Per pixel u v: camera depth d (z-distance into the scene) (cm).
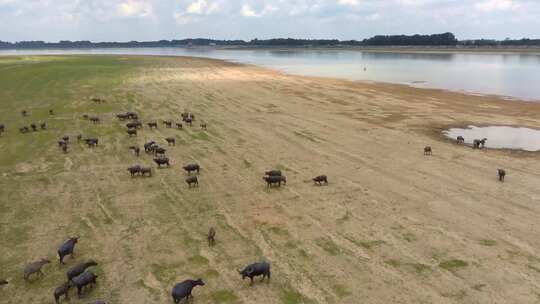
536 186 2738
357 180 2842
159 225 2203
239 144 3675
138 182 2783
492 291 1684
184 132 4066
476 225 2217
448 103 5753
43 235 2097
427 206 2444
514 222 2248
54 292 1599
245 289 1694
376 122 4531
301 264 1864
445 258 1911
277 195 2586
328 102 5725
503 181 2827
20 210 2367
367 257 1917
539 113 5100
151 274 1788
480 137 4016
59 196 2555
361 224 2225
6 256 1911
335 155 3381
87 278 1666
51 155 3322
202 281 1653
